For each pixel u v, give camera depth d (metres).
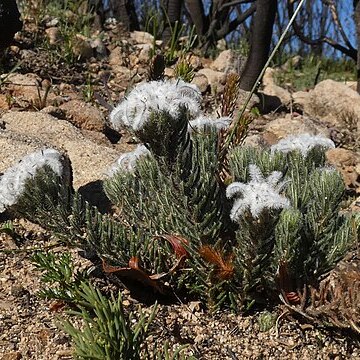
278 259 0.43
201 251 0.43
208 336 0.45
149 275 0.46
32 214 0.45
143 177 0.47
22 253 0.53
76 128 0.79
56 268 0.46
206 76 1.10
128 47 1.26
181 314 0.46
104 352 0.33
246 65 1.16
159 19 1.65
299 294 0.44
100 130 0.85
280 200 0.41
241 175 0.47
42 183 0.44
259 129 0.95
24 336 0.44
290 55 1.96
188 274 0.46
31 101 0.88
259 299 0.47
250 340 0.45
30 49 1.12
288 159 0.51
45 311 0.47
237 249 0.44
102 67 1.13
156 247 0.46
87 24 1.36
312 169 0.50
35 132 0.75
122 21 1.58
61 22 1.29
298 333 0.45
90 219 0.45
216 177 0.46
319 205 0.45
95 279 0.50
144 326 0.39
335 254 0.45
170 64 1.21
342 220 0.48
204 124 0.48
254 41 1.15
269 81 1.29
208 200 0.44
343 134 1.03
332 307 0.42
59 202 0.45
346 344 0.45
